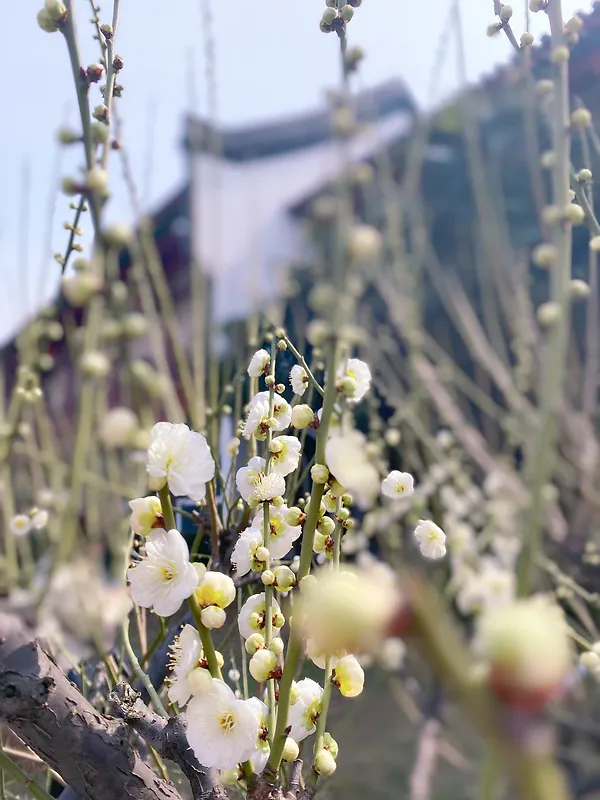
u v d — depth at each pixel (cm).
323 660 26
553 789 7
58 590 26
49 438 25
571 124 19
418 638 8
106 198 14
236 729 21
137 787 26
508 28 23
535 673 7
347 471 21
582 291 16
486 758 9
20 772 30
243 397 44
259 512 29
